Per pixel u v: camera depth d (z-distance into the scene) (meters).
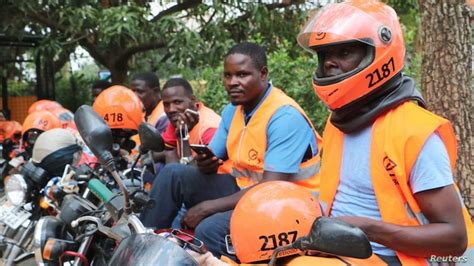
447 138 2.14
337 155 2.33
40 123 5.11
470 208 3.71
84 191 3.08
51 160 3.42
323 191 2.39
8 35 8.59
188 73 8.59
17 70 12.05
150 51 9.75
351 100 2.18
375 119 2.20
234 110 3.54
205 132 4.04
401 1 8.79
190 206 3.27
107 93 4.42
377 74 2.14
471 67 3.80
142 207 2.35
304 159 3.21
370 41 2.13
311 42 2.23
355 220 2.10
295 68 6.23
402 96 2.16
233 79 3.27
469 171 3.74
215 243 2.85
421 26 3.96
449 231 2.04
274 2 8.36
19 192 3.39
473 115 3.79
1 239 3.34
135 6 7.63
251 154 3.27
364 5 2.25
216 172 3.31
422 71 3.94
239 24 8.42
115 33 7.29
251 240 2.08
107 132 2.26
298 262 2.04
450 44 3.77
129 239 1.98
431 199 2.06
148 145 2.59
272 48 8.59
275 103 3.23
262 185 2.24
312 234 1.75
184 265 1.84
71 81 12.10
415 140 2.07
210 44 8.12
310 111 6.02
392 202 2.14
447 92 3.78
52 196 3.20
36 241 2.70
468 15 3.76
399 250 2.08
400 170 2.10
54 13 7.99
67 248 2.57
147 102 5.65
